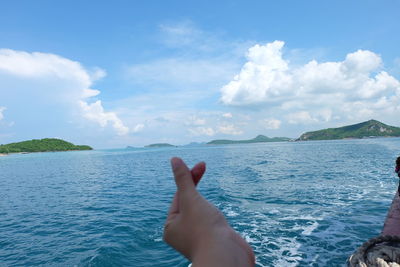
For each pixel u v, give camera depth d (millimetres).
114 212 12797
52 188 22375
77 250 8328
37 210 14336
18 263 7719
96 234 9680
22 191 21469
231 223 9898
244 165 33844
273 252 7340
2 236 10141
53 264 7504
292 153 58812
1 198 18688
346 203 12172
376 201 12367
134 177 27203
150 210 12781
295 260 6871
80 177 29969
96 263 7242
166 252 7742
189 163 42656
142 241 8664
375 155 41688
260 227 9336
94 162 61719
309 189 15695
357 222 9555
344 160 34812
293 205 12156
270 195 14508
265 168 29031
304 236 8391
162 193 17344
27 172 41719
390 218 7539
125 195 17188
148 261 7258
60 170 42469
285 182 18656
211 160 46688
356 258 4980
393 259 4656
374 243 5211
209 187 18156
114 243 8594
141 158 70062
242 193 15391
